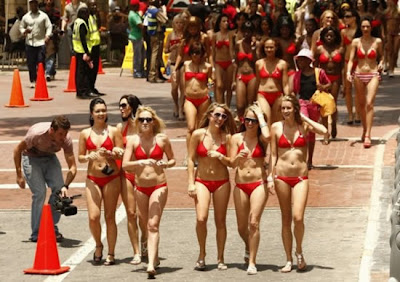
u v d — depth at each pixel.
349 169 25.55
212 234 19.98
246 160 17.22
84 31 40.84
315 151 27.97
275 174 17.31
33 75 45.56
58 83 47.16
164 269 17.56
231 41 30.47
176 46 34.03
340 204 21.95
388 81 44.47
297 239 17.16
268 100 25.41
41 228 17.53
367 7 43.19
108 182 17.94
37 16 45.12
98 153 17.86
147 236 18.06
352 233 19.56
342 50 28.47
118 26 52.62
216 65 30.81
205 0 48.78
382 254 17.75
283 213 17.30
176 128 32.81
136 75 49.22
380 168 25.38
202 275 17.08
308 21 32.09
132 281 16.80
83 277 17.12
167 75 48.88
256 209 17.08
